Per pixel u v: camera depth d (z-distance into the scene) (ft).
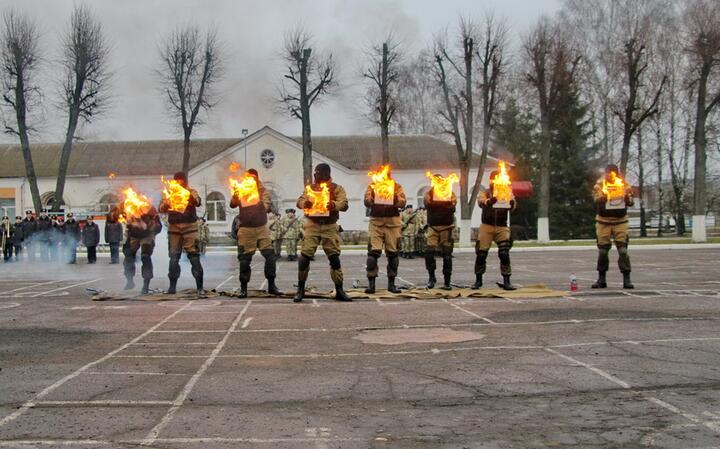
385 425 16.76
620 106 147.23
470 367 22.43
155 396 19.38
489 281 51.83
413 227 90.48
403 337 27.68
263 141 159.53
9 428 16.58
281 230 92.07
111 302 39.65
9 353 25.23
